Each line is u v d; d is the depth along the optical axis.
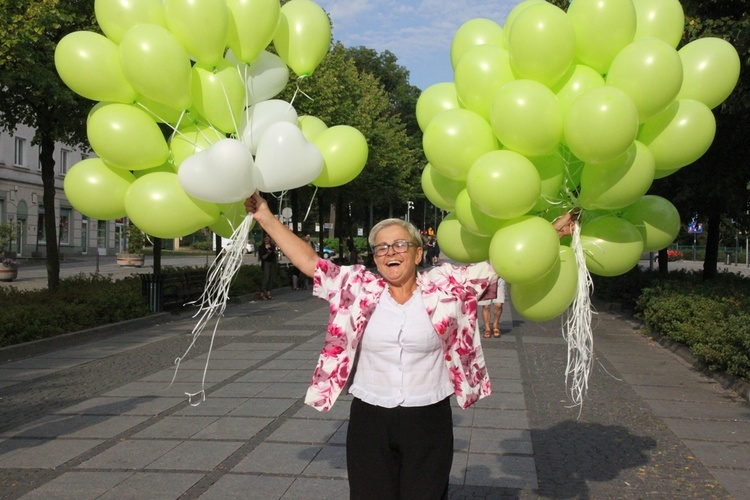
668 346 10.94
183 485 4.85
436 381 3.14
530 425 6.37
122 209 3.58
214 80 3.48
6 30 10.19
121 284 15.95
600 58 3.31
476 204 3.17
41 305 11.63
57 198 45.44
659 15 3.48
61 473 5.11
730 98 9.95
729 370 7.98
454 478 4.99
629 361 9.83
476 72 3.36
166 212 3.33
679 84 3.08
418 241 3.21
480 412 6.83
